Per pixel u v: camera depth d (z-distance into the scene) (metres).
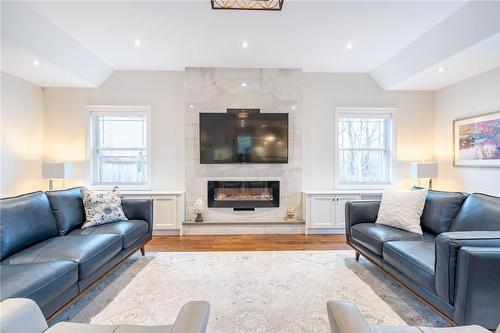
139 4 2.55
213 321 1.80
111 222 2.78
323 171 4.35
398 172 4.38
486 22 2.47
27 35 2.72
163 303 2.02
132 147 4.30
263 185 4.22
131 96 4.20
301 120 4.25
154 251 3.22
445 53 3.03
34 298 1.39
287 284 2.34
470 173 3.70
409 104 4.39
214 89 4.14
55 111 4.13
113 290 2.22
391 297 2.11
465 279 1.38
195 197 4.16
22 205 2.10
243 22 2.87
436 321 1.79
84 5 2.54
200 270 2.64
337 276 2.50
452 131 4.01
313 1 2.53
